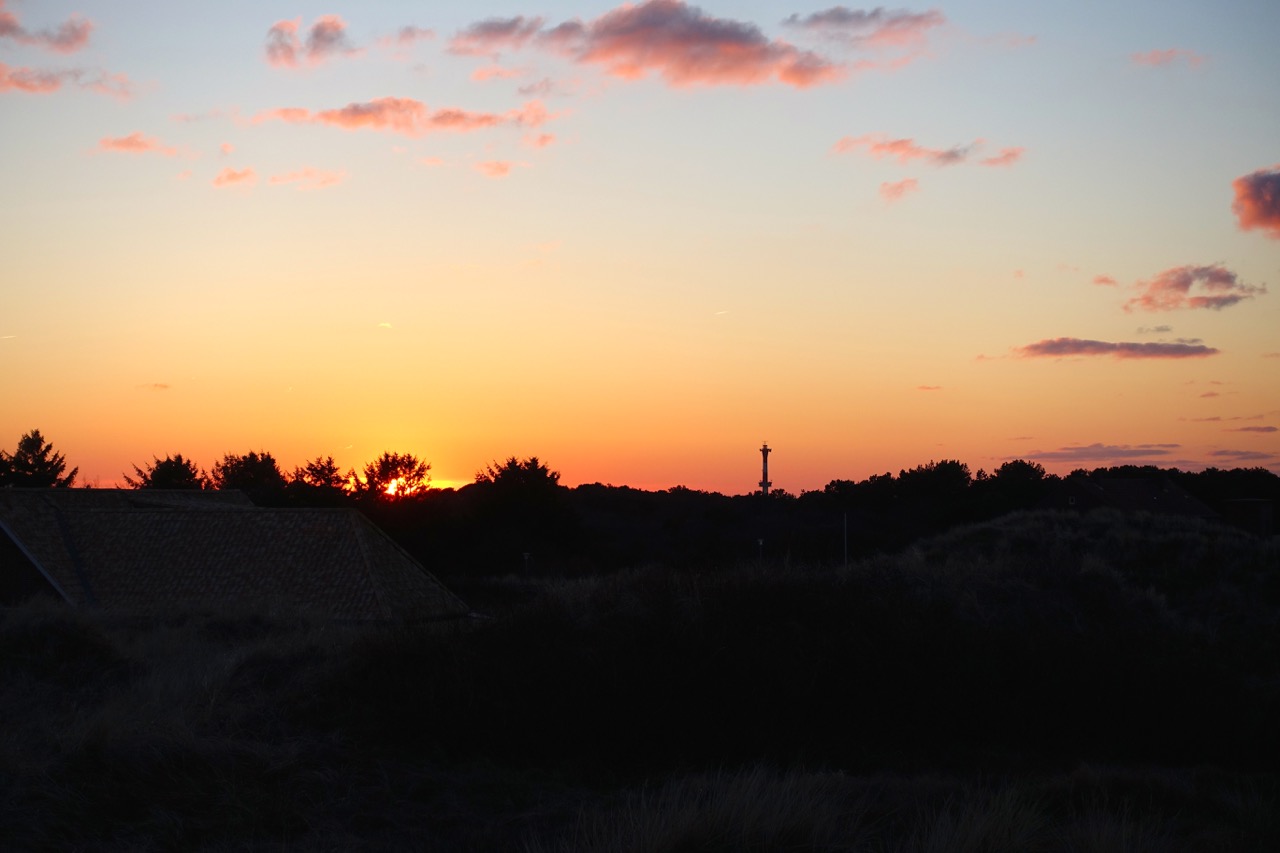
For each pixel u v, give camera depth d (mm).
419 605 27766
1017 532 30938
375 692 13773
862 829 9156
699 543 59906
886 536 59031
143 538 30281
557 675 13859
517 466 59969
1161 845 8695
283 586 27766
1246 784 11938
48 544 29234
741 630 15609
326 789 10406
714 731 13320
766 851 8383
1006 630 17453
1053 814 10188
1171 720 14930
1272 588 25609
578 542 59312
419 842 9344
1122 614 21719
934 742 14578
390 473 66062
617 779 12305
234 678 14828
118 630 19719
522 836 9359
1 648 15477
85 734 10367
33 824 8648
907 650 15680
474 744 12836
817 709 14500
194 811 9492
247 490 66875
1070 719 14984
